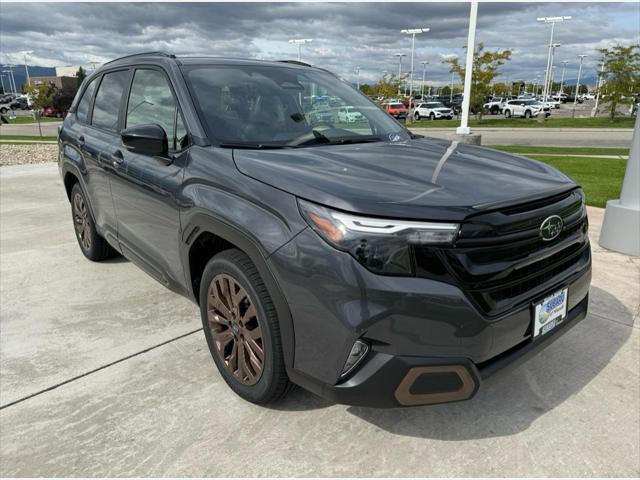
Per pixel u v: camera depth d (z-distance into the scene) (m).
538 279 2.17
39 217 6.34
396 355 1.87
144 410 2.44
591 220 5.91
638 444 2.20
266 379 2.27
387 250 1.84
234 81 3.07
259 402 2.41
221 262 2.37
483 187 2.12
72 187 4.63
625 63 31.06
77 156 4.11
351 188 2.00
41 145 20.12
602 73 32.00
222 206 2.29
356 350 1.92
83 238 4.57
